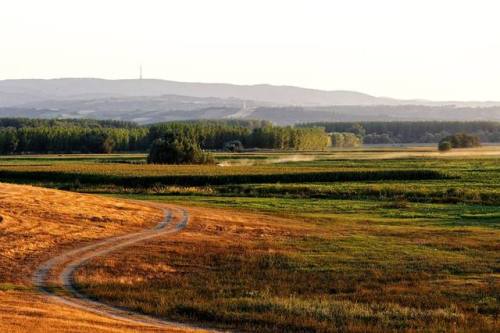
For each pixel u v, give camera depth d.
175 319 49.91
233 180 157.12
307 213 109.25
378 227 93.69
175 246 76.50
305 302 55.03
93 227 84.00
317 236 85.06
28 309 45.41
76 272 63.88
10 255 67.88
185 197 131.00
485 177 166.88
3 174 162.50
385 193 135.62
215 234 85.00
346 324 48.91
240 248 76.88
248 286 61.28
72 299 54.53
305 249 76.88
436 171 170.00
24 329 38.12
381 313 51.53
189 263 69.94
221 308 52.44
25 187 107.50
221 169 178.75
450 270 67.31
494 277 64.25
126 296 56.00
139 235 82.00
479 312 53.28
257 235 85.50
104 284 60.00
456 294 58.28
